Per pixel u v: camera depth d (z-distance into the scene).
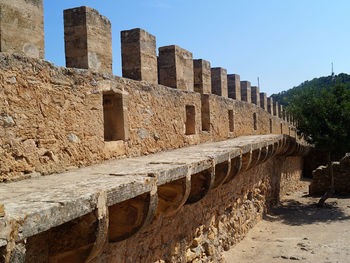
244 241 9.55
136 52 6.60
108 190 3.25
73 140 4.79
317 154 23.20
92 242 3.22
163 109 7.23
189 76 8.70
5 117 3.85
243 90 13.79
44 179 3.99
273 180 14.52
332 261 7.91
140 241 4.93
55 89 4.53
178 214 6.01
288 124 22.11
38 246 3.44
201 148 7.67
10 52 4.06
